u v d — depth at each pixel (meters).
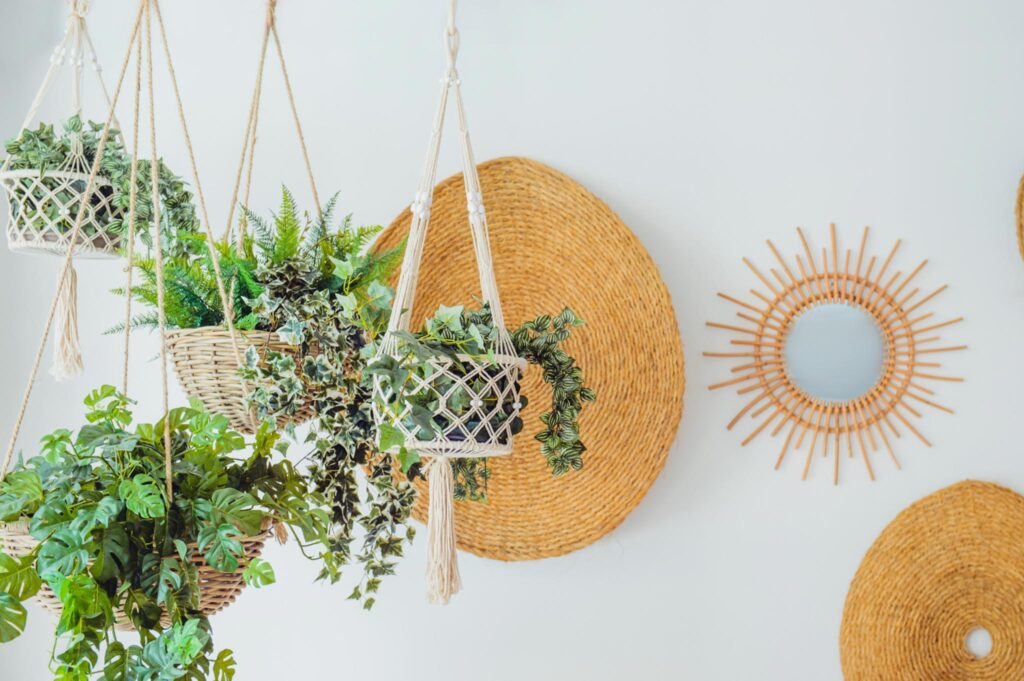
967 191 2.01
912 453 2.00
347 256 1.64
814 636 2.00
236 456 2.26
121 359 2.30
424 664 2.14
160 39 2.36
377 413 1.54
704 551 2.05
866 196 2.04
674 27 2.13
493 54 2.20
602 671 2.07
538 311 2.11
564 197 2.10
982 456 1.97
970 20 2.03
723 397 2.06
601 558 2.09
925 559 1.96
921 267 2.01
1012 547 1.92
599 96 2.15
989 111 2.02
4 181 1.76
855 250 2.03
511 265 2.13
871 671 1.96
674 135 2.11
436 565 1.59
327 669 2.18
